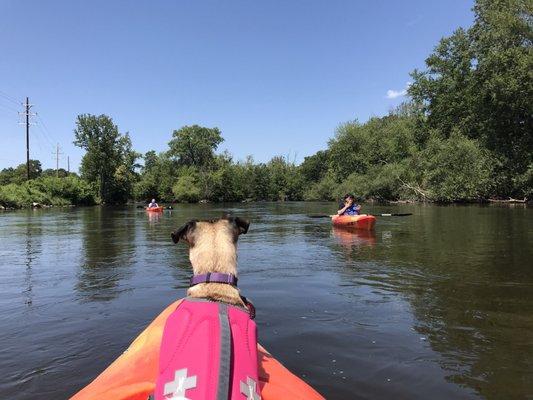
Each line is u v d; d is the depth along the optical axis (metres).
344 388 3.59
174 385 1.78
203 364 1.81
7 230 18.23
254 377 1.91
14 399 3.44
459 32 40.25
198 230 2.64
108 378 2.54
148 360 2.64
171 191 79.06
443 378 3.75
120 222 22.98
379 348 4.41
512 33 33.16
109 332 4.95
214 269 2.46
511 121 36.09
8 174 84.25
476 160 39.59
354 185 55.84
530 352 4.31
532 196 37.69
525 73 31.64
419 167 46.66
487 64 33.72
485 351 4.34
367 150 63.22
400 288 6.90
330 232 15.70
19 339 4.74
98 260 9.87
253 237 14.30
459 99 40.72
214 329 2.00
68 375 3.86
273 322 5.23
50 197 55.88
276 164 94.44
